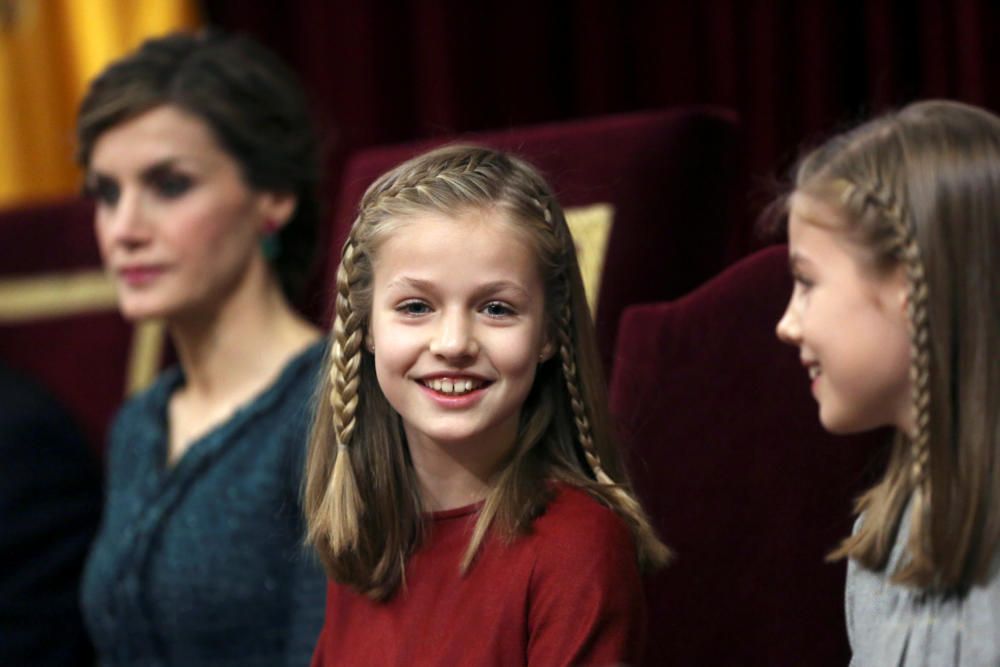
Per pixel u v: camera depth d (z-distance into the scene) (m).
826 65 4.45
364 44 5.48
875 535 2.19
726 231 3.33
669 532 2.65
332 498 2.34
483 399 2.17
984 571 1.99
